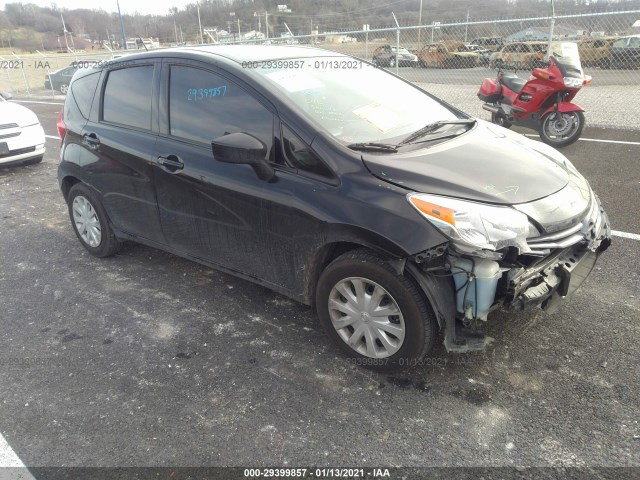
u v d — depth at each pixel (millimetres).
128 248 4664
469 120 3496
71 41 47406
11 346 3225
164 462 2291
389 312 2629
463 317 2535
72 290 3922
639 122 8828
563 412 2453
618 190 5391
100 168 3949
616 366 2736
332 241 2666
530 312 3232
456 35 15883
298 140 2803
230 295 3732
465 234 2324
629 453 2213
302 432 2424
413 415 2490
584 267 2965
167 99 3471
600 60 14359
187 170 3277
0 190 6730
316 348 3047
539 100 7500
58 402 2697
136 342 3205
